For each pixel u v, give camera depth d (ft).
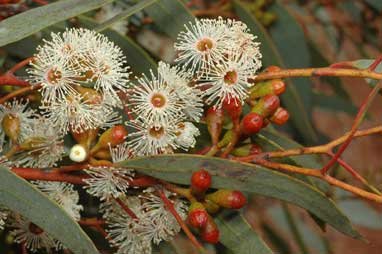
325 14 2.51
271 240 2.44
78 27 1.78
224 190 1.51
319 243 2.66
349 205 2.43
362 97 3.55
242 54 1.53
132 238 1.58
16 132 1.57
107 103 1.51
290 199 1.52
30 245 1.69
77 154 1.48
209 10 2.10
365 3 2.42
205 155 1.53
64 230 1.46
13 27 1.51
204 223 1.47
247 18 1.97
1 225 1.62
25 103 1.70
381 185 1.62
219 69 1.52
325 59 2.37
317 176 1.50
